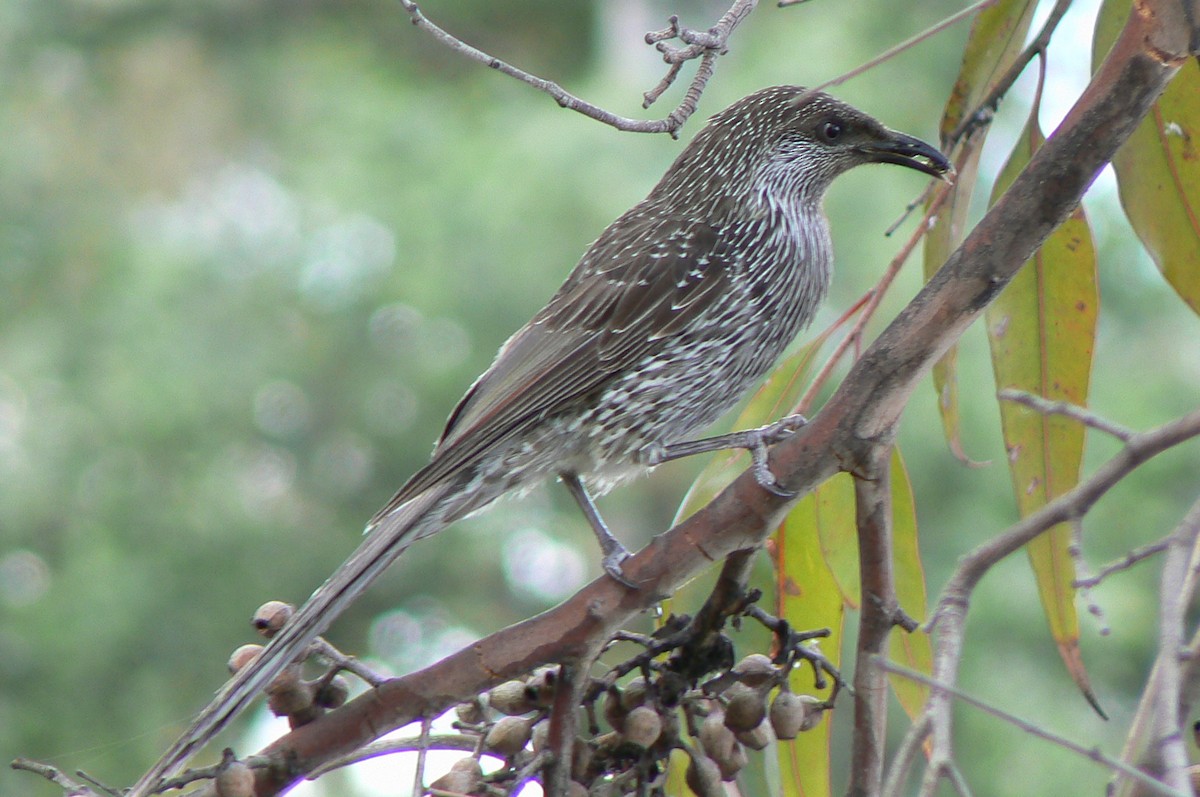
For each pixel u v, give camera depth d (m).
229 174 18.72
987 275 3.79
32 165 18.14
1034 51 5.22
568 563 16.70
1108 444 13.75
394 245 15.16
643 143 14.84
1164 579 3.04
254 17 19.67
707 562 4.06
